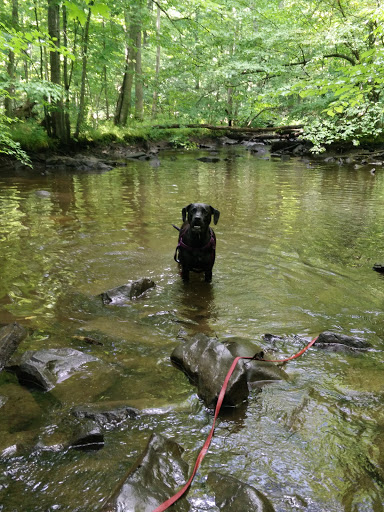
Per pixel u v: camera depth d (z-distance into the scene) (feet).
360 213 29.19
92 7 9.21
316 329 12.50
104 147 65.92
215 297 14.97
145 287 15.44
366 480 6.66
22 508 5.98
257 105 53.67
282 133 78.79
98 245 20.66
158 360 10.54
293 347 11.38
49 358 9.91
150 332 12.15
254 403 8.78
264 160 66.23
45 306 13.74
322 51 55.42
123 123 77.66
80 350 10.90
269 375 9.70
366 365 10.43
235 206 31.14
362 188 40.06
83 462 6.93
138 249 20.27
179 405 8.64
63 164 51.29
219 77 62.49
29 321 12.56
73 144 59.57
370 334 12.19
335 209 30.48
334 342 11.39
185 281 16.46
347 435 7.75
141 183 41.16
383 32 22.61
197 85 86.48
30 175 44.29
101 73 70.79
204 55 60.54
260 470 6.88
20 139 51.80
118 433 7.72
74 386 9.25
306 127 35.99
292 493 6.40
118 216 26.89
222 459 7.10
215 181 43.68
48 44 19.12
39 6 56.39
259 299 14.79
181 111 82.07
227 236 22.98
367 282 16.44
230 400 8.61
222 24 59.77
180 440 7.59
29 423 7.95
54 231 22.91
